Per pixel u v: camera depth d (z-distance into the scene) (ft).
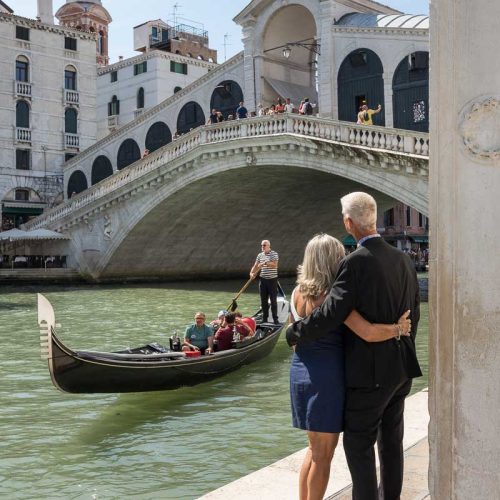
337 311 10.06
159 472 20.34
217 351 34.04
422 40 76.59
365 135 66.90
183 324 54.29
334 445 10.81
